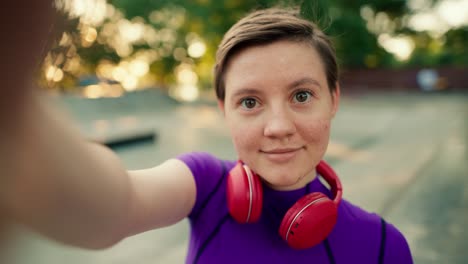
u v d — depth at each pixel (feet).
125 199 1.60
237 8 49.37
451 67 79.51
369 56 82.07
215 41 53.88
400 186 13.98
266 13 2.94
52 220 1.16
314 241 2.57
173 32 63.46
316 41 2.57
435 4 82.23
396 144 22.34
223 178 3.06
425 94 68.33
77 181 1.22
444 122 30.68
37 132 1.02
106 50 54.60
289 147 2.37
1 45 0.78
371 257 2.80
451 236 9.75
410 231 10.21
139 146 25.95
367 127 29.76
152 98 52.60
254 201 2.56
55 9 0.86
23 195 0.98
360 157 19.17
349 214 2.96
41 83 1.02
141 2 57.88
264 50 2.40
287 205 2.92
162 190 2.45
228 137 28.66
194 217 2.99
